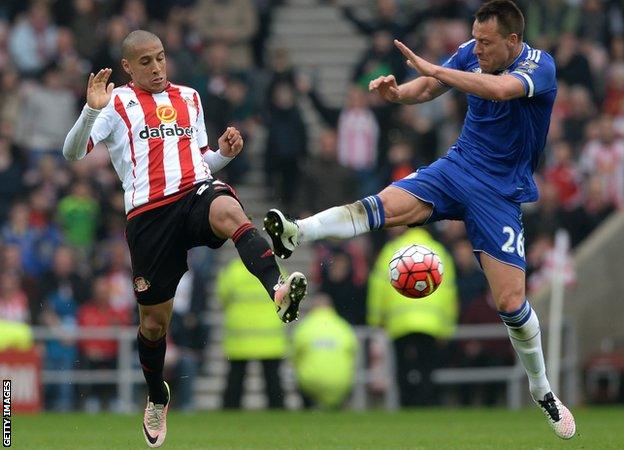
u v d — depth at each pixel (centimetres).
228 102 6931
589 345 6272
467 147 3089
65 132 6962
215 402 6388
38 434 4103
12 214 6350
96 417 5159
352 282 6016
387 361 5875
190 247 2948
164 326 3019
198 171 2934
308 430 4291
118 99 2942
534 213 6550
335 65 7956
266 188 7088
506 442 3609
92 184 6562
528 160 3091
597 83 7556
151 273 2930
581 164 6850
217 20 7662
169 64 7019
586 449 3306
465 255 6097
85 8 7350
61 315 6031
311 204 6569
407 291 3034
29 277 6062
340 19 8112
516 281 3045
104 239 6519
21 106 6919
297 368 5697
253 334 5572
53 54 7288
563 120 7088
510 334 3111
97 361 5844
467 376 6031
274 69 6875
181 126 2952
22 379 5603
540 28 7712
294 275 2628
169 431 4253
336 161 6606
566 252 6309
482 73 3077
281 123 6800
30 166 6844
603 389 6203
